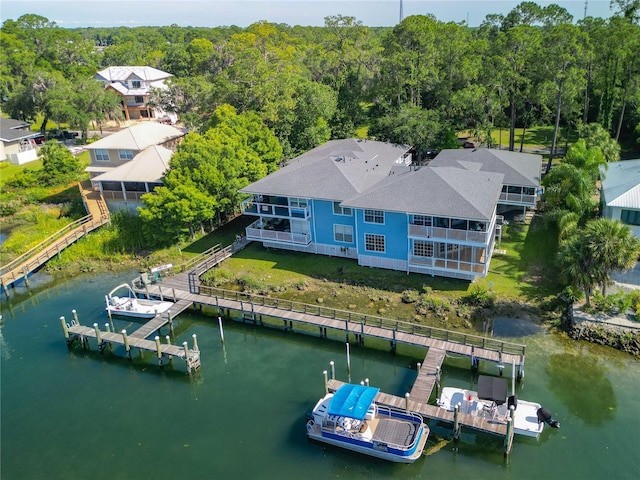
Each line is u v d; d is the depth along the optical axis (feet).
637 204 123.75
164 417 92.68
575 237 109.91
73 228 167.43
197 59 352.28
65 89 283.79
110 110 298.56
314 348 111.55
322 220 137.80
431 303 116.98
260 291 128.67
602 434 82.89
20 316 128.36
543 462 79.15
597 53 201.05
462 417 84.28
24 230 173.68
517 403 85.30
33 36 501.97
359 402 83.05
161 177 164.04
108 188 177.17
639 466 77.20
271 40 372.38
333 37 379.55
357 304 120.57
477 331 107.55
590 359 98.12
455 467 79.77
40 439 88.99
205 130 203.72
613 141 176.86
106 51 465.06
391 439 81.30
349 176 139.13
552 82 183.93
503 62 197.06
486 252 118.21
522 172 153.58
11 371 107.65
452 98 211.20
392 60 225.35
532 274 124.57
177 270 141.28
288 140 207.82
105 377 105.09
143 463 82.89
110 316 123.44
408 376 100.27
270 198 144.36
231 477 79.56
